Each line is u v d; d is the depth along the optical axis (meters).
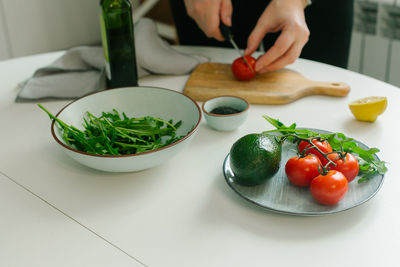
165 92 1.05
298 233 0.73
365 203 0.79
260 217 0.77
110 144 0.89
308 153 0.83
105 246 0.71
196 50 1.56
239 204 0.80
